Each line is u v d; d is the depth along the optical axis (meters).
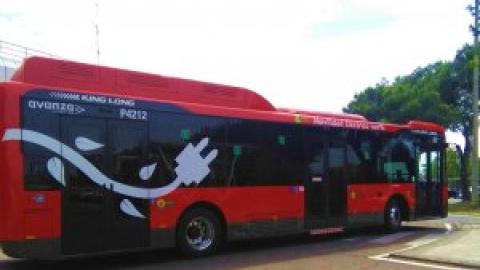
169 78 13.75
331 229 16.59
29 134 11.00
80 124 11.70
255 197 14.67
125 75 13.04
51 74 11.96
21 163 10.87
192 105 13.61
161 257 13.66
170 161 13.06
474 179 34.66
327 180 16.61
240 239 14.30
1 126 10.86
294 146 15.73
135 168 12.47
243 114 14.61
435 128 20.77
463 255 13.00
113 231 12.02
